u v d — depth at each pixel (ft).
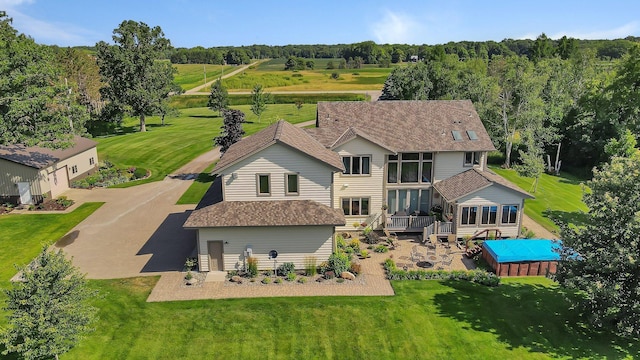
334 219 88.58
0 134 120.06
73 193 144.56
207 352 66.23
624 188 65.92
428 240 108.47
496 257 91.35
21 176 128.16
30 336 55.47
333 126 120.37
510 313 77.36
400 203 118.73
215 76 542.57
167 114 274.77
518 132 198.49
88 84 283.38
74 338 58.23
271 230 89.35
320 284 86.94
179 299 80.79
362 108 127.13
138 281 87.20
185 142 220.43
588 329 73.05
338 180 112.37
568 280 66.90
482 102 209.77
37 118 126.82
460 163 117.50
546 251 92.79
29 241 106.11
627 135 160.76
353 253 101.40
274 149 90.02
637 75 177.37
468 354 66.64
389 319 74.95
